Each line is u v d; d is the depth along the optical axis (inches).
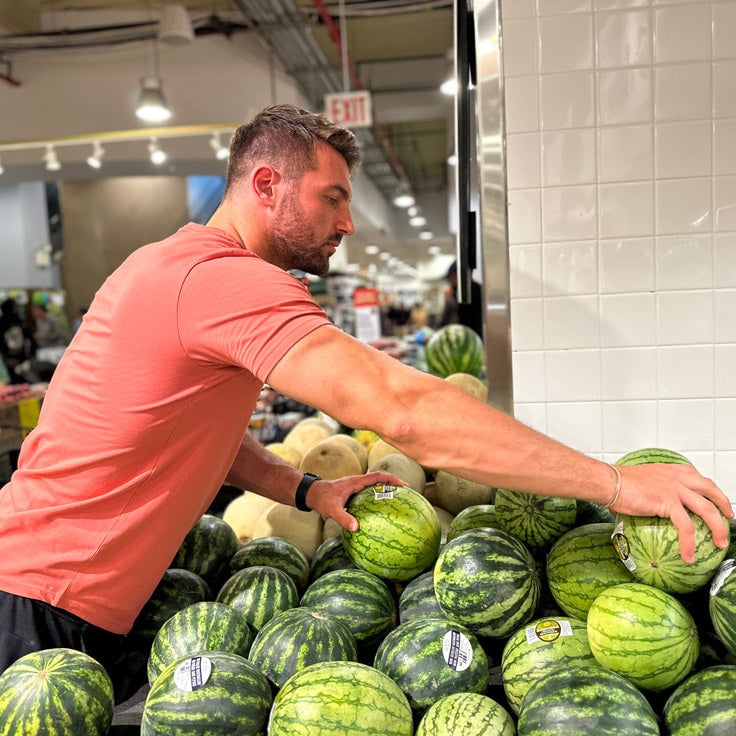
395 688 44.9
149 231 468.8
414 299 1488.7
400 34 333.1
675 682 43.1
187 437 53.4
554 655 46.6
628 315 71.9
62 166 337.4
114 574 54.5
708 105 68.4
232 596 58.6
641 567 45.7
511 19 69.5
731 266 70.0
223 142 330.6
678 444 72.9
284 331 44.7
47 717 44.2
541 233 71.9
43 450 54.9
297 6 266.8
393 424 44.2
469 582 50.4
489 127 71.1
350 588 57.6
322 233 55.7
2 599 53.4
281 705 42.9
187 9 309.1
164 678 46.3
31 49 321.4
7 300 318.7
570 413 73.8
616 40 68.7
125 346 50.2
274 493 67.4
